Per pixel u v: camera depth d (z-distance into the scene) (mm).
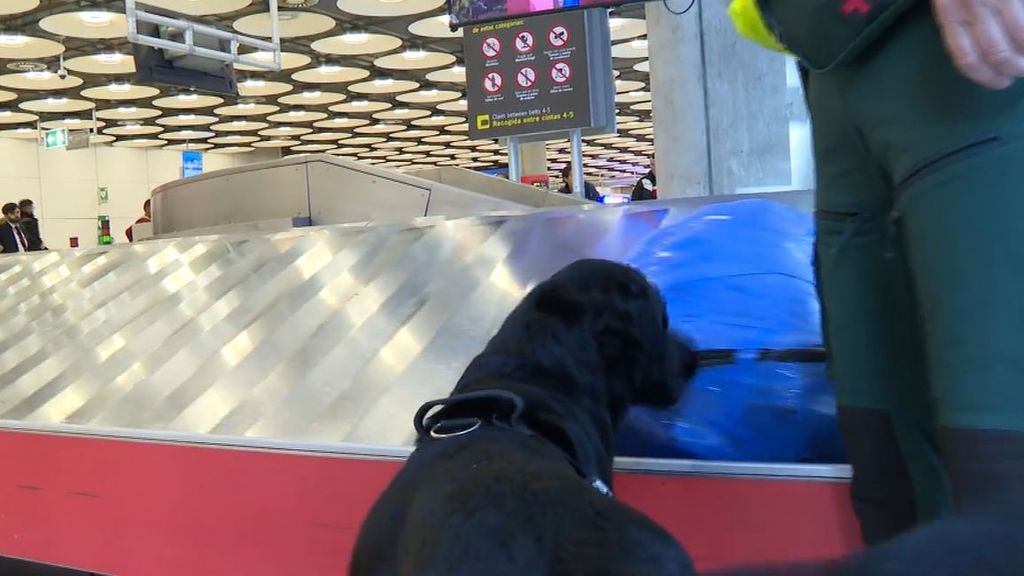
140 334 3309
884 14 1091
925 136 1079
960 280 1025
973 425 987
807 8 1214
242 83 14945
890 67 1127
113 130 19734
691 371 1878
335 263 3328
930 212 1067
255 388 2703
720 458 1822
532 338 1636
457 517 1157
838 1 1147
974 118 1031
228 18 9812
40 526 2660
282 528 2203
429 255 3137
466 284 2887
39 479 2676
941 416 1044
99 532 2529
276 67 8227
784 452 1785
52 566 2809
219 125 19750
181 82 7883
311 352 2807
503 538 1104
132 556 2459
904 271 1265
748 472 1699
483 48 6590
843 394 1360
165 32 7629
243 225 5535
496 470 1238
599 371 1649
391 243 3326
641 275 1797
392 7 9805
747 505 1699
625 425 1927
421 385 2451
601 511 1109
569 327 1653
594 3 5270
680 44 5340
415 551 1187
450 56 13617
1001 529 728
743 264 2152
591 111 6371
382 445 2119
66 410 2939
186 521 2365
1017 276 989
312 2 9781
